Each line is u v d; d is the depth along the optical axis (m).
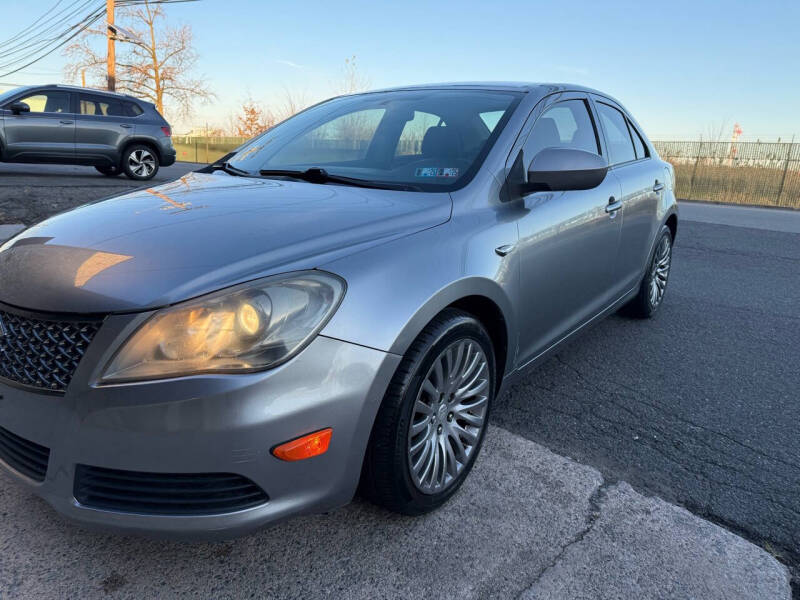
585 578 1.84
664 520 2.13
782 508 2.24
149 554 1.88
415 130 2.79
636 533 2.06
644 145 4.25
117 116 11.20
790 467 2.52
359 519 2.08
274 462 1.60
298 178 2.68
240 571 1.83
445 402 2.08
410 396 1.85
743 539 2.05
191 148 32.88
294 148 3.02
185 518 1.61
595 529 2.07
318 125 3.17
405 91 3.24
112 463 1.57
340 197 2.29
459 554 1.93
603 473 2.42
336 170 2.70
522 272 2.40
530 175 2.47
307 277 1.68
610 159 3.55
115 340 1.56
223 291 1.60
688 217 11.28
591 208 2.98
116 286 1.64
